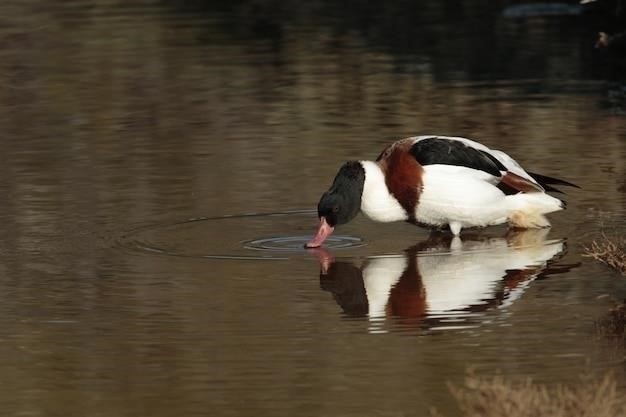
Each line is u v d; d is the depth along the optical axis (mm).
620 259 12023
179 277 11938
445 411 8867
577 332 10375
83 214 14031
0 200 14633
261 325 10656
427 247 12953
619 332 10344
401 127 17734
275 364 9820
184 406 9086
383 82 20609
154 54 23125
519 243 13047
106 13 27000
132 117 18781
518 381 9336
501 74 20953
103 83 21078
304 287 11641
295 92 20047
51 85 21000
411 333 10445
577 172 15297
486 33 24281
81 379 9625
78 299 11375
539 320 10695
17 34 24938
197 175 15555
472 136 17156
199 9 27469
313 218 13852
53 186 15180
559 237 13180
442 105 19000
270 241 13094
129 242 13062
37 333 10586
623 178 14984
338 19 26188
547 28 24531
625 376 9367
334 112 18734
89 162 16281
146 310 11062
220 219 13820
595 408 8344
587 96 19297
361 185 13109
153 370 9758
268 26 25578
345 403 9062
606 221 13523
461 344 10172
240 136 17438
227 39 24375
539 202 13281
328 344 10211
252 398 9203
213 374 9641
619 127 17344
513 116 18219
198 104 19469
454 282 11758
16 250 12828
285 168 15750
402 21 25891
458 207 13133
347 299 11289
